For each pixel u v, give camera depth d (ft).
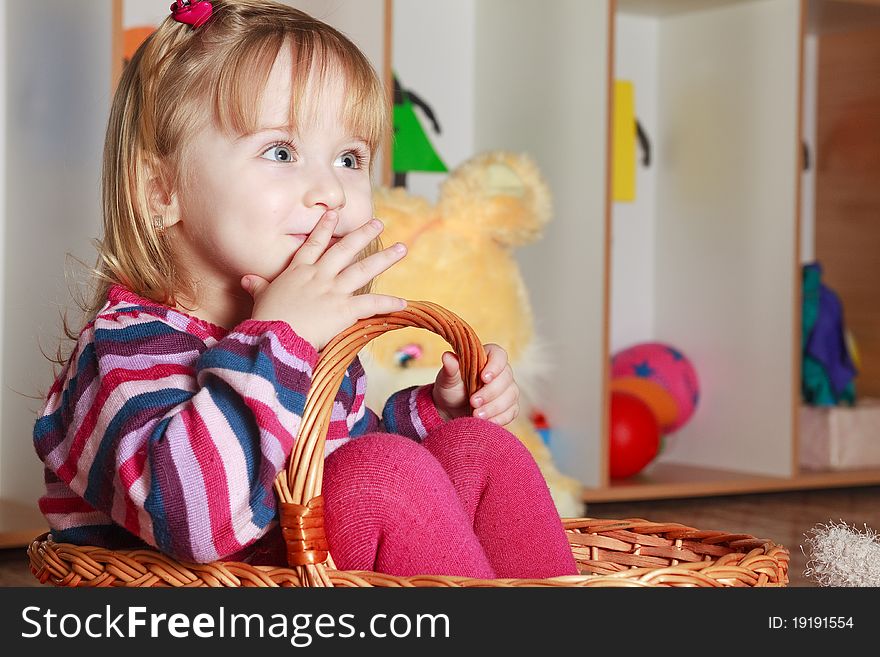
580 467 7.48
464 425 3.26
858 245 9.44
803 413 8.64
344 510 2.79
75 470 2.86
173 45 3.17
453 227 6.12
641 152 9.07
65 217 6.09
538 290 7.83
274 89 3.00
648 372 8.49
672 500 7.70
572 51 7.65
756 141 8.30
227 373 2.62
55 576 2.86
